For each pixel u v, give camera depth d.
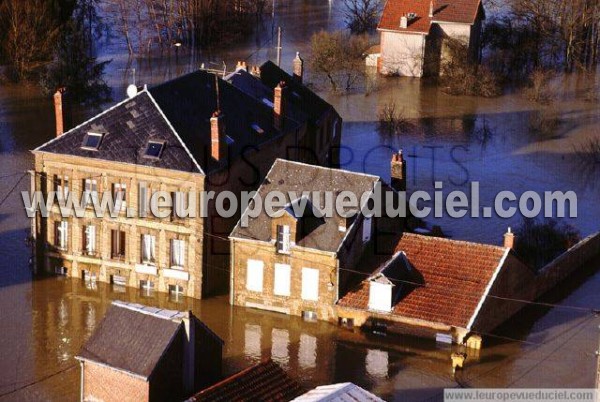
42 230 90.12
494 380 73.62
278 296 83.81
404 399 71.12
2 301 85.38
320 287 82.06
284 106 99.56
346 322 81.88
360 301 81.06
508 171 122.75
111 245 88.44
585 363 76.06
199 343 69.12
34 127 131.38
